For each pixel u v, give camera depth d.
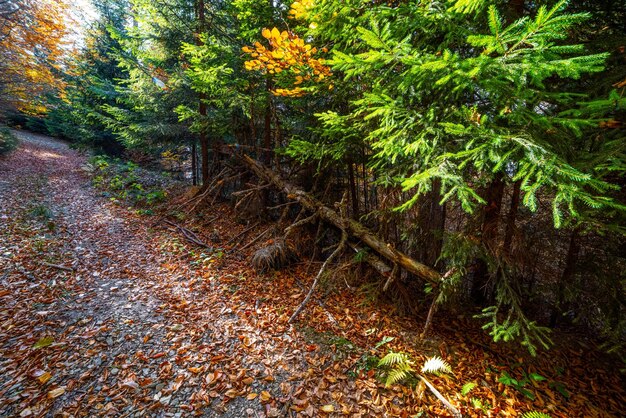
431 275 5.05
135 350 4.10
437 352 4.57
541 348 4.79
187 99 10.26
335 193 8.02
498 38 1.73
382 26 3.23
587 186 2.95
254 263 6.96
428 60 2.30
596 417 3.63
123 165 16.11
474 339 4.93
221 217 10.13
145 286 5.79
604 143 2.56
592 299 4.21
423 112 3.36
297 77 4.26
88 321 4.58
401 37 3.33
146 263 6.78
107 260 6.67
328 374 4.00
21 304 4.73
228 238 8.68
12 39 12.01
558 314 5.35
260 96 7.46
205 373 3.84
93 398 3.34
